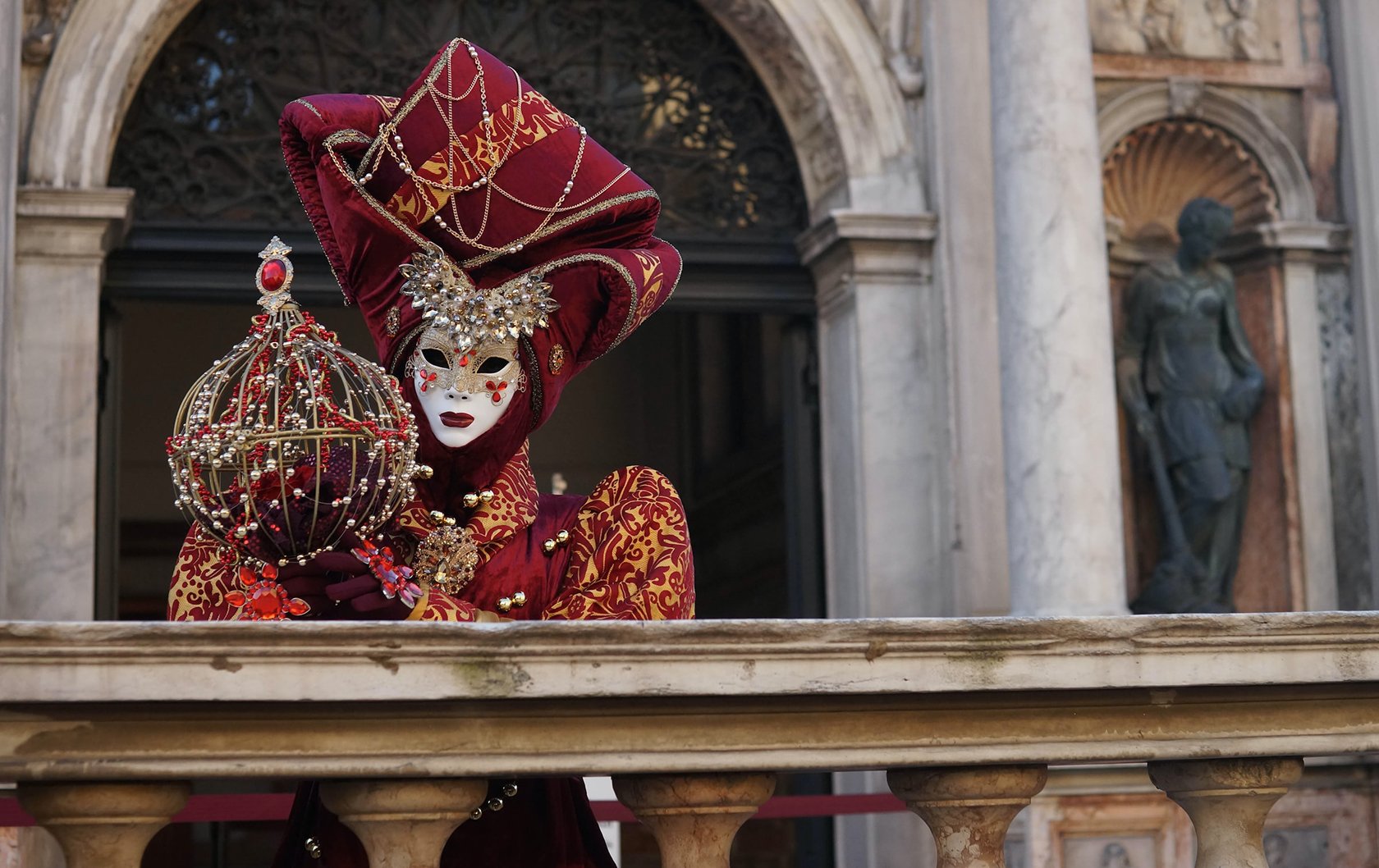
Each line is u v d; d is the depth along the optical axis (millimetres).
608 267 2291
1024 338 7945
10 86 7602
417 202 2283
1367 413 9188
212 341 14281
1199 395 9039
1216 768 2059
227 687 1624
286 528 2070
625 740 1797
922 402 8734
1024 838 8148
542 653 1712
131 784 1698
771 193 9258
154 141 8492
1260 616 1957
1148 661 1922
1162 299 9070
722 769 1827
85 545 7738
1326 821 8656
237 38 8664
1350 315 9312
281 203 8609
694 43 9242
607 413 14406
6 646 1577
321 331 2111
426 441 2254
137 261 8359
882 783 8625
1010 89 8094
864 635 1813
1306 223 9219
